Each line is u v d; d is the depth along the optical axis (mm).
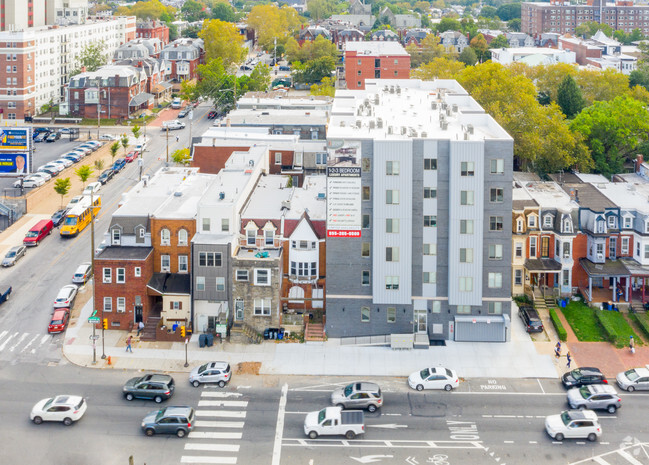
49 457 66438
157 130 196375
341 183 87125
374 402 74250
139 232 94062
